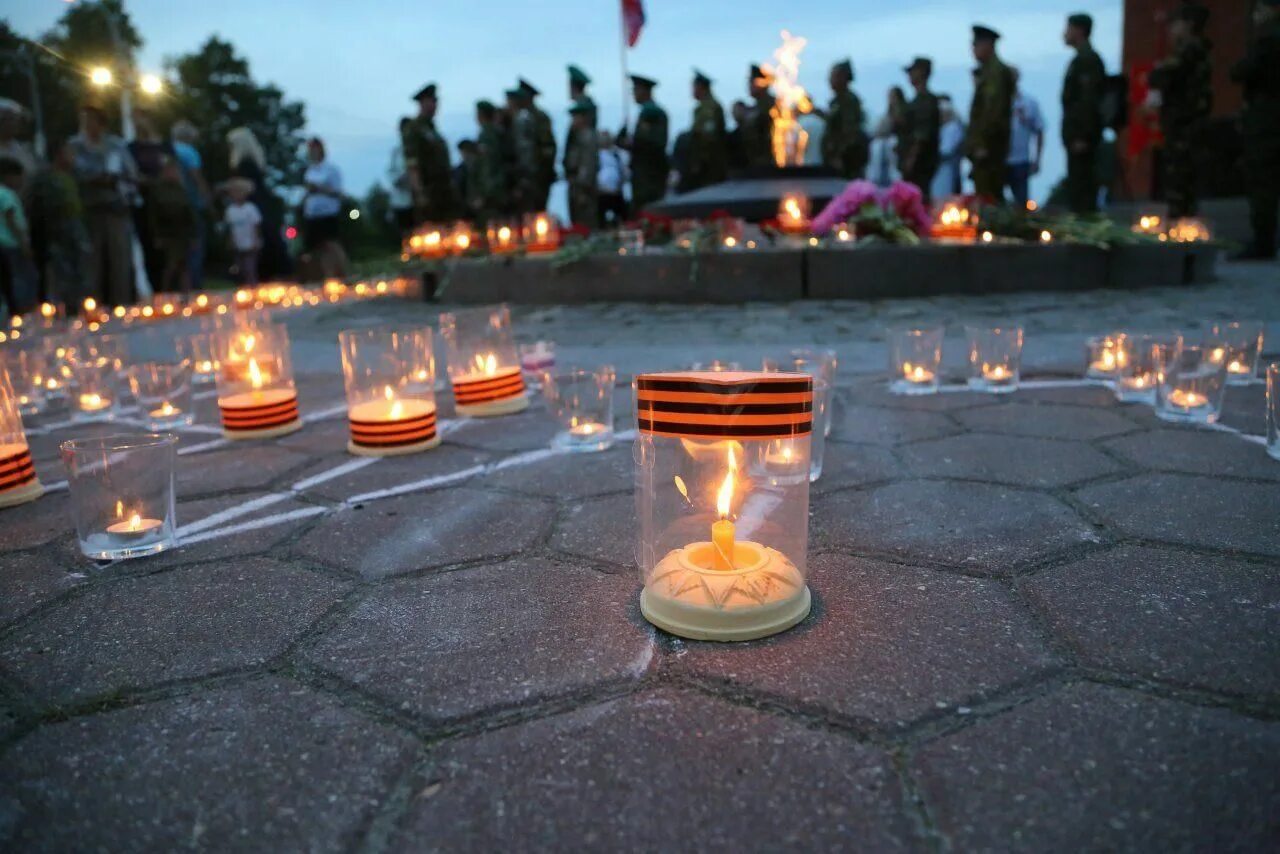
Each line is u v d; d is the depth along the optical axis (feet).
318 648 5.56
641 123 43.04
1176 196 34.88
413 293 31.68
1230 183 44.86
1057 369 14.49
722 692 4.83
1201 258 26.02
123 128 74.33
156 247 40.40
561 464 9.68
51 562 7.27
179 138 42.91
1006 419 11.14
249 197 48.57
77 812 4.07
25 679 5.30
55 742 4.63
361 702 4.90
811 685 4.85
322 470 9.84
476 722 4.65
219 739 4.59
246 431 11.51
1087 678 4.88
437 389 15.15
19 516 8.59
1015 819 3.79
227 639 5.74
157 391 12.41
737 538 5.86
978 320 20.36
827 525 7.48
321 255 49.29
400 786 4.16
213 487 9.29
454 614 5.97
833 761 4.20
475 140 45.91
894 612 5.74
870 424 11.17
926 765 4.15
